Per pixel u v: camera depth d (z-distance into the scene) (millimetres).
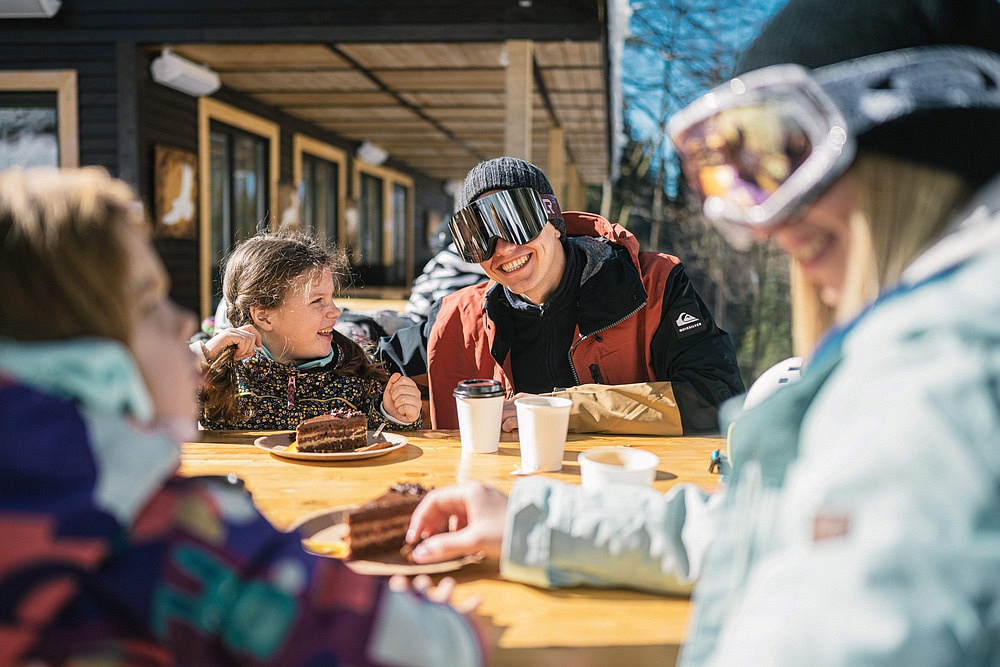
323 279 2680
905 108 693
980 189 704
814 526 609
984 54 711
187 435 912
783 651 587
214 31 7785
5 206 800
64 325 796
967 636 549
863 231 726
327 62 8633
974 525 559
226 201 10375
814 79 731
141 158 8086
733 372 2668
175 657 777
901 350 626
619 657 1073
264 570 815
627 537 1240
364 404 2723
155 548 779
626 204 19453
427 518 1379
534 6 7203
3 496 728
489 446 2125
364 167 15922
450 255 4258
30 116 8305
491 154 16844
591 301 2715
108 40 7984
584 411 2373
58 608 737
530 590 1258
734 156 792
